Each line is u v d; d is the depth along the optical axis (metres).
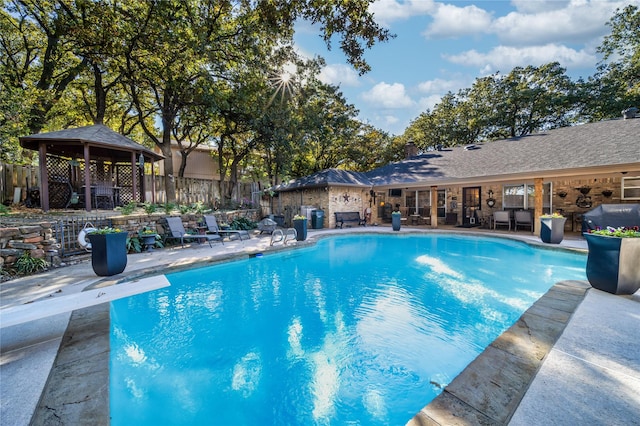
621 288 3.44
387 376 2.51
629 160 7.27
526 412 1.58
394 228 11.54
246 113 12.25
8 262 4.87
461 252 7.95
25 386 1.92
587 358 2.11
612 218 7.46
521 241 8.37
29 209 8.63
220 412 2.15
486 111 20.25
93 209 9.88
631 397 1.69
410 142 17.45
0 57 11.93
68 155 10.86
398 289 4.86
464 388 1.78
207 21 10.09
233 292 4.75
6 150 9.07
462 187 14.39
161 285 3.52
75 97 14.37
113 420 2.05
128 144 9.50
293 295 4.59
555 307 3.11
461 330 3.35
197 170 18.39
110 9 9.07
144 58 10.62
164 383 2.45
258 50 10.93
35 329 2.81
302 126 14.50
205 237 7.85
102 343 2.51
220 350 2.97
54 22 9.77
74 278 4.62
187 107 13.03
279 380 2.49
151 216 8.09
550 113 18.42
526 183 12.28
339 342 3.11
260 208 15.38
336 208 13.38
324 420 2.05
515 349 2.24
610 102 16.03
